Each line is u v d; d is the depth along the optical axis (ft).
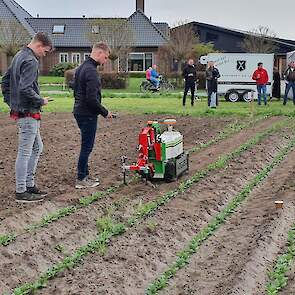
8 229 27.63
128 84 152.87
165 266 25.34
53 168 40.75
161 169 37.37
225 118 73.67
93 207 31.35
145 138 36.52
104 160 44.14
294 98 94.17
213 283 23.09
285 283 22.56
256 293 22.13
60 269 23.72
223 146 51.70
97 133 58.23
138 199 33.50
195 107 88.89
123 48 177.37
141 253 25.90
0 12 198.29
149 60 206.08
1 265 23.91
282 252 26.20
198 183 37.58
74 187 35.63
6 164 41.83
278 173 41.75
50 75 206.69
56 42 210.59
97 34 177.06
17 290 21.80
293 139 56.65
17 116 31.17
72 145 50.67
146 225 28.99
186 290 22.57
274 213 30.89
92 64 34.30
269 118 74.69
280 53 175.73
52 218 29.07
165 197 33.83
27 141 31.37
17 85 30.58
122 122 68.23
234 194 36.40
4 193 33.65
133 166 36.45
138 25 208.85
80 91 34.40
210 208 32.94
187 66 88.28
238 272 23.59
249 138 56.44
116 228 27.91
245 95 109.81
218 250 26.76
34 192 32.86
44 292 21.95
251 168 42.57
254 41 179.63
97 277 23.32
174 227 29.30
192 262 25.50
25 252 25.22
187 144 52.75
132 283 23.30
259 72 92.27
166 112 78.69
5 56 191.11
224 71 110.32
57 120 69.15
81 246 26.53
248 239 27.66
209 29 194.39
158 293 22.35
